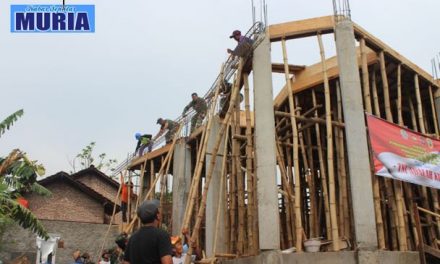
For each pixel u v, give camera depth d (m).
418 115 11.73
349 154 8.86
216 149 10.22
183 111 13.88
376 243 8.41
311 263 8.20
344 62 9.39
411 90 12.01
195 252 10.16
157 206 4.13
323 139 12.04
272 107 9.28
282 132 11.92
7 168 10.70
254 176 9.93
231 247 10.90
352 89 9.22
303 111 12.09
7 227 14.97
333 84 10.84
